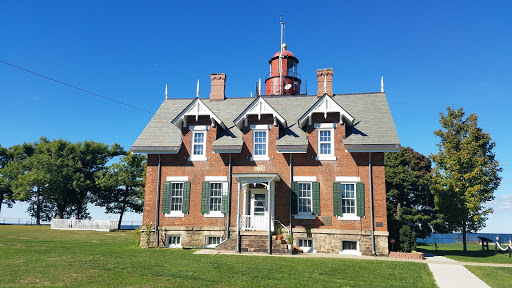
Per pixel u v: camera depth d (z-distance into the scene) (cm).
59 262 1595
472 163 3234
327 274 1536
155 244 2442
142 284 1209
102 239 3183
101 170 5881
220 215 2453
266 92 3775
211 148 2547
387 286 1365
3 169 6138
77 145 6006
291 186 2419
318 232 2342
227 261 1758
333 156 2436
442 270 1748
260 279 1376
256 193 2508
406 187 4450
